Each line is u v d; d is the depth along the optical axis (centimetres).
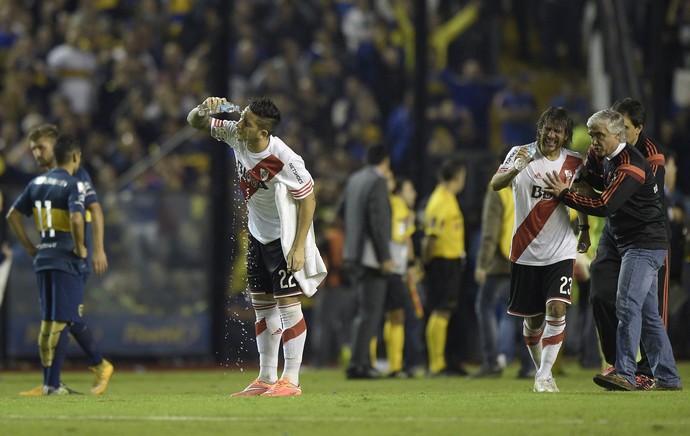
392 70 6806
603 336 2900
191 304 5453
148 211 5403
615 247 2853
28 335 5200
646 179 2723
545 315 2792
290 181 2631
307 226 2655
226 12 5597
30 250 3225
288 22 6925
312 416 2181
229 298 5506
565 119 2684
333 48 6962
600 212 2659
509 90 6594
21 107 6144
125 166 6009
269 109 2602
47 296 3141
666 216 2819
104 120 6359
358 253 4081
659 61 5459
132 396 2859
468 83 6738
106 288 5325
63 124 6009
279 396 2673
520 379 3962
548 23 7094
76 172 3209
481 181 5334
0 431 1981
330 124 6638
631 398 2522
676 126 6178
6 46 6444
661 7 5462
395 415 2191
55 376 3147
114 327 5331
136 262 5375
